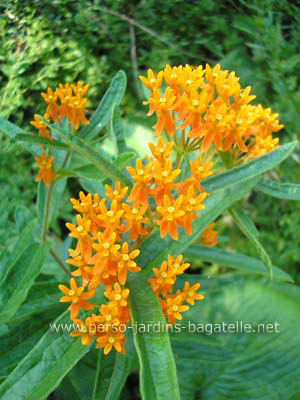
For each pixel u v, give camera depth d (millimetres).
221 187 117
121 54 268
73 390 149
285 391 160
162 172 104
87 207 106
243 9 274
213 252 151
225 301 182
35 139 127
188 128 143
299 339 171
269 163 117
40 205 155
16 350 125
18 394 97
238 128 119
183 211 102
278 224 251
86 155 110
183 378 170
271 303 180
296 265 233
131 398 182
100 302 125
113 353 115
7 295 116
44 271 177
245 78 253
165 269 106
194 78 114
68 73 241
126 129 245
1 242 192
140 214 105
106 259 101
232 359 159
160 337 96
